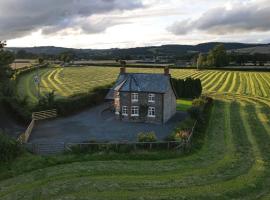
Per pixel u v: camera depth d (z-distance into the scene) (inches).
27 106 2249.0
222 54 6210.6
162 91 2113.7
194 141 1638.8
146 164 1318.9
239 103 2815.0
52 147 1546.5
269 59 7436.0
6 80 2536.9
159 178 1187.3
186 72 5541.3
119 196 1040.2
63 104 2290.8
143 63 7504.9
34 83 3900.1
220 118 2235.5
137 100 2169.0
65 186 1109.1
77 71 5605.3
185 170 1272.1
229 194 1069.1
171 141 1491.1
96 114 2359.7
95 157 1376.7
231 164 1353.3
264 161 1398.9
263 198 1045.8
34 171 1238.3
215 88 3774.6
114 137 1777.8
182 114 2443.4
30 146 1486.2
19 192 1066.1
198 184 1142.3
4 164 1278.3
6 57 2503.7
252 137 1782.7
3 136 1386.6
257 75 4987.7
